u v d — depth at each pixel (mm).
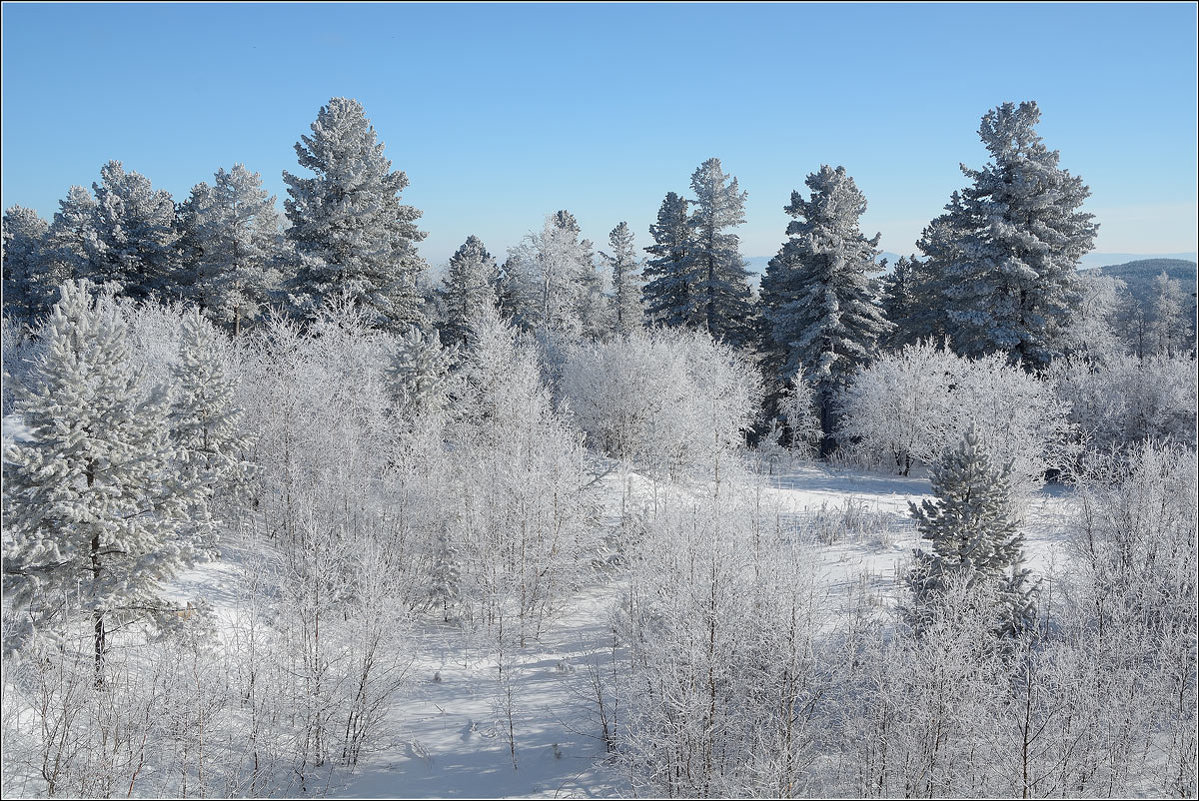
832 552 21938
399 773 13289
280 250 44469
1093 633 13805
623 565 22922
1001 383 33062
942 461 14234
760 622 12828
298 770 13320
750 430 39625
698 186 52531
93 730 12727
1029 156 40875
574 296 59250
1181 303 84812
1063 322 41750
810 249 42969
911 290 53719
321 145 41906
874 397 38000
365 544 17625
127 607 14062
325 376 27859
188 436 20719
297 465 23609
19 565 12773
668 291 54531
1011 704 12477
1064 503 24984
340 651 15742
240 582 18750
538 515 21438
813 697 12680
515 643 19375
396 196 45844
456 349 32406
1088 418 35469
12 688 12570
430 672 17375
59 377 13352
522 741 14289
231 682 14664
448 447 29172
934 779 11750
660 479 30047
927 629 12586
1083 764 12312
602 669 17109
